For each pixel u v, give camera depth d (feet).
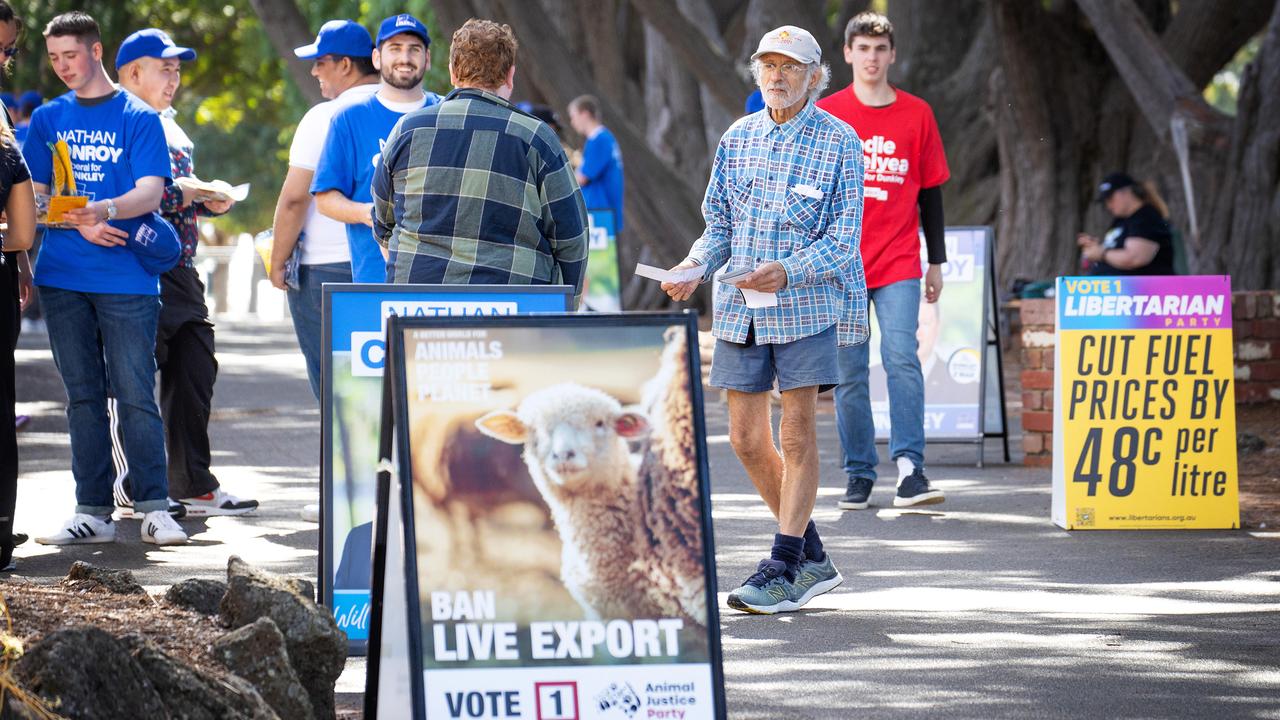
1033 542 71.82
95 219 67.62
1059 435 76.43
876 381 104.17
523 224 52.65
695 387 39.34
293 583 41.96
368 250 67.05
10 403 62.80
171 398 78.07
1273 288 149.69
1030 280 194.29
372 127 66.69
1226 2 182.80
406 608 37.81
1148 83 169.48
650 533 38.88
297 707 38.42
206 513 78.43
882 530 74.79
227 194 78.02
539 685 38.19
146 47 78.07
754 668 49.70
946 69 222.89
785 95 58.18
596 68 228.63
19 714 31.81
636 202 193.36
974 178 216.33
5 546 62.75
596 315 39.50
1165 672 49.11
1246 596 60.18
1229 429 76.33
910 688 47.34
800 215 58.23
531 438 38.86
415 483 38.45
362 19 279.08
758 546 70.33
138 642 35.58
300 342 73.56
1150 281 77.05
